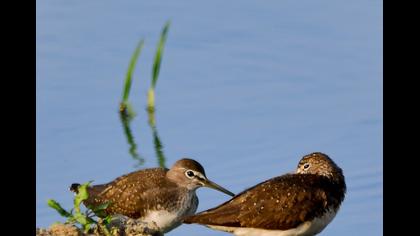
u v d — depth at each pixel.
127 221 14.90
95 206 15.45
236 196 14.98
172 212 17.28
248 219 14.67
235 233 14.88
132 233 14.61
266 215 14.67
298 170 15.67
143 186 17.20
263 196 14.75
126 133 20.75
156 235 14.96
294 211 14.69
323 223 15.05
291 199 14.72
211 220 14.73
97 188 17.45
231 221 14.69
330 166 15.34
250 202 14.74
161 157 19.72
